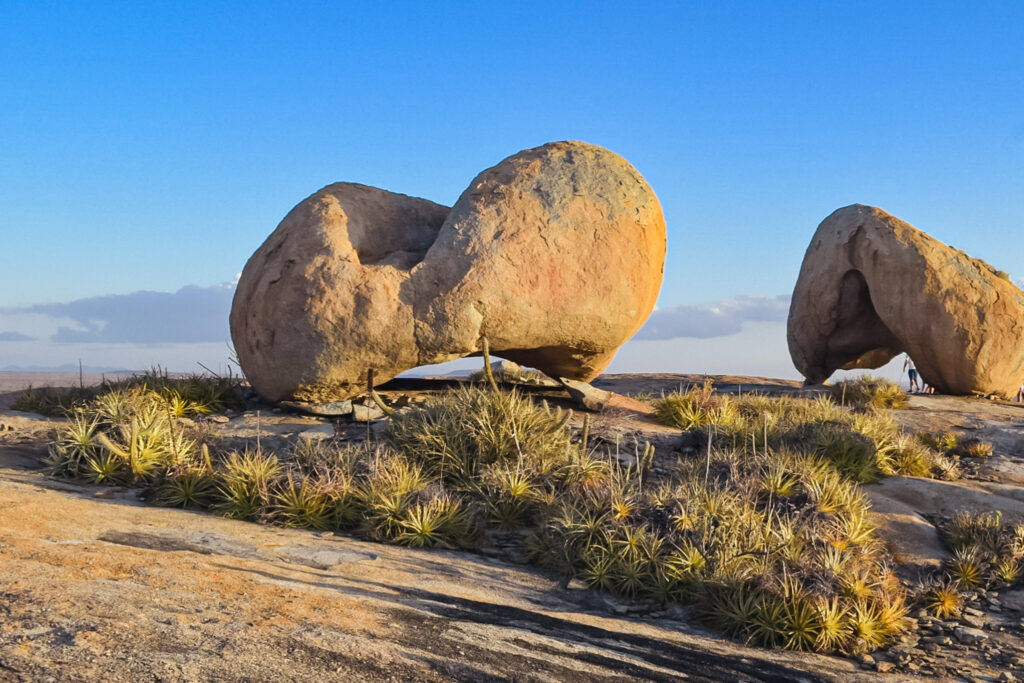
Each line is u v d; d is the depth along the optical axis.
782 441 12.52
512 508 9.39
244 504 8.86
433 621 5.84
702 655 6.18
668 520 8.34
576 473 9.95
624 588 7.69
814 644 6.91
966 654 7.11
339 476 9.38
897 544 9.51
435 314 12.59
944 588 8.55
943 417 18.14
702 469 10.51
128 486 9.63
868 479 11.70
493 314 12.74
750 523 8.45
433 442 10.47
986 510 10.65
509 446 10.41
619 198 13.78
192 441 10.59
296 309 12.56
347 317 12.42
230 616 5.18
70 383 16.59
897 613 7.57
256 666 4.42
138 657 4.30
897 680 6.22
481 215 13.36
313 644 4.89
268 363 12.89
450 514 8.80
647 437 13.02
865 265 23.23
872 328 24.97
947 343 22.03
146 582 5.66
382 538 8.48
